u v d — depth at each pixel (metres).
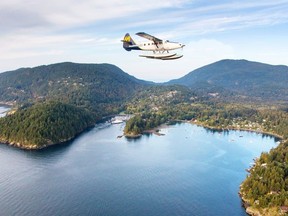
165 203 197.88
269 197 186.12
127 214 184.50
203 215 185.00
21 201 198.50
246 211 187.88
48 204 195.00
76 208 190.50
